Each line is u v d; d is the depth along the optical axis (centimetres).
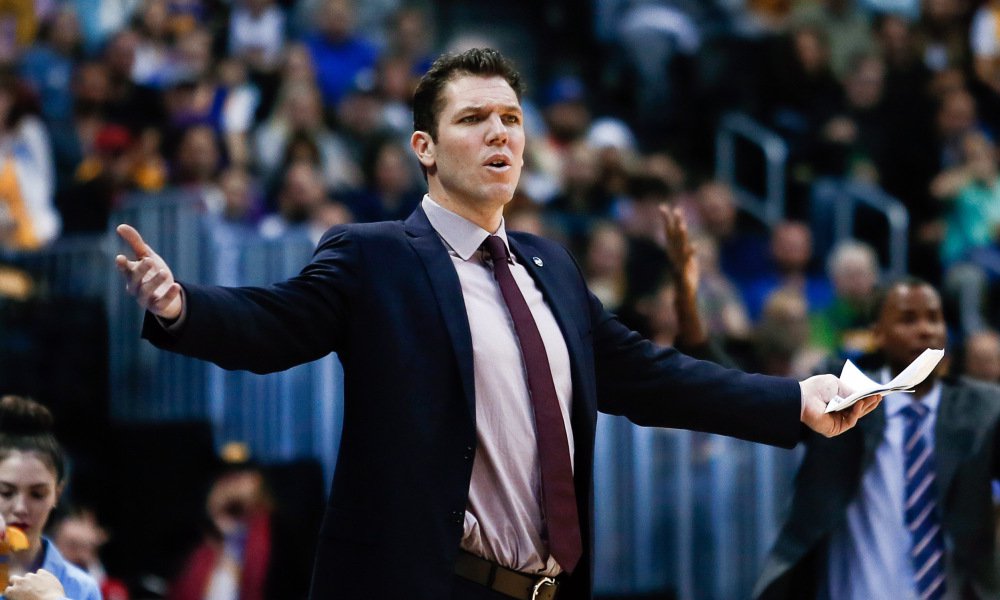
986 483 1611
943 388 1664
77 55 3881
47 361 2856
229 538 2512
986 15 4706
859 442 1639
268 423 2778
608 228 3319
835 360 1723
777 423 1158
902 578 1608
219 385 2797
